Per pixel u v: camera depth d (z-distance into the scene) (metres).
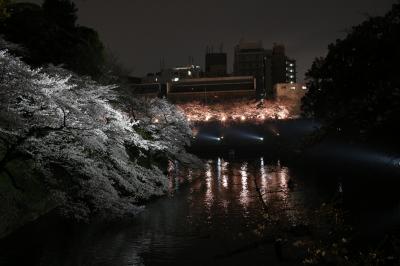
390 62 8.38
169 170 48.25
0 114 14.63
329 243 14.21
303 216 22.38
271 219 18.30
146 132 38.72
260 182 41.28
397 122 5.16
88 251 17.17
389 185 19.09
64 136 18.89
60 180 21.38
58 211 22.69
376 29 9.43
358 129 6.21
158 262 15.89
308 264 14.16
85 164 19.66
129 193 28.20
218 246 17.84
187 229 21.02
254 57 148.00
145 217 23.84
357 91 9.85
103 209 22.17
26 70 15.97
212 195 32.88
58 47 34.47
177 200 30.27
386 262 10.80
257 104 101.06
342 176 27.67
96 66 37.28
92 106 21.62
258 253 16.48
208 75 149.12
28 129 16.81
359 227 18.89
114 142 24.03
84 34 42.09
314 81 13.80
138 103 38.75
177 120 44.09
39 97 16.64
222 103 108.44
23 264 15.38
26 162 21.31
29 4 36.75
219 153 80.94
